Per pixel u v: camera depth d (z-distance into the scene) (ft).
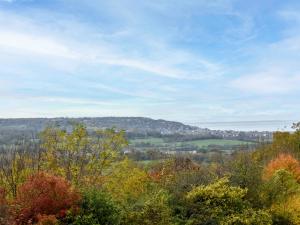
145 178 55.01
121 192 51.29
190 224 45.65
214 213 46.75
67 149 52.60
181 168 64.75
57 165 51.85
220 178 54.08
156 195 44.65
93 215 38.32
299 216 52.65
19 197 38.19
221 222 45.85
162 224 42.34
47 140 52.70
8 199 41.34
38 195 37.47
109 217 39.29
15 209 37.01
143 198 47.24
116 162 54.65
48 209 37.04
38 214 35.37
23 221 36.40
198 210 47.67
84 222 37.04
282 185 58.54
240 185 54.08
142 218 42.04
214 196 48.14
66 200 37.78
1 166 47.01
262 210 49.90
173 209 47.44
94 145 53.21
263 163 83.15
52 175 41.65
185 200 48.67
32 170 48.42
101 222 38.91
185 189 51.24
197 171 56.65
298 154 103.76
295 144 113.19
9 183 45.50
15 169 46.85
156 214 42.52
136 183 53.83
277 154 95.25
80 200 39.11
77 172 51.24
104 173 53.16
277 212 52.85
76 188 42.22
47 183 37.91
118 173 53.72
